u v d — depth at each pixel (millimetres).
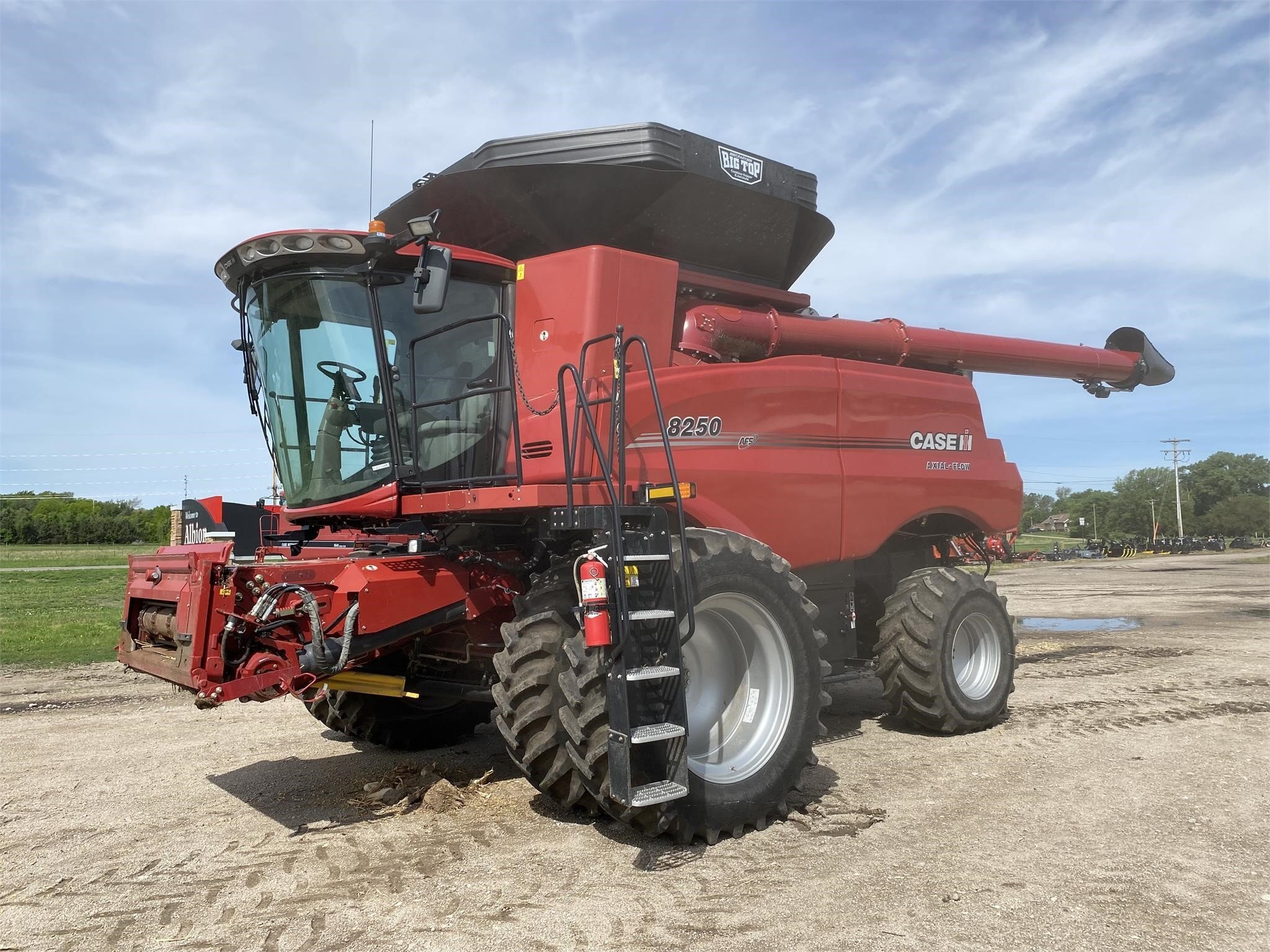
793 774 4379
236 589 4082
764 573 4492
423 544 4922
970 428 7141
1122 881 3518
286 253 4715
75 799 4891
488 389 4547
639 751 3764
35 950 3053
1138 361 8992
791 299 6359
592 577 3721
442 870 3730
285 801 4805
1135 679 8375
